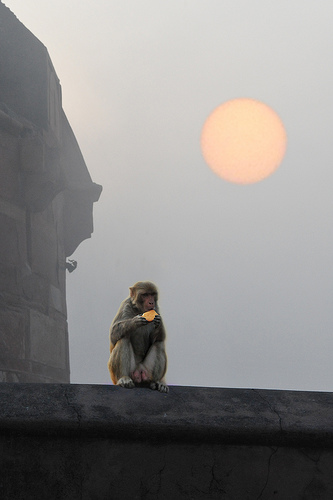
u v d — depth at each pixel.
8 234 81.56
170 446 22.67
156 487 22.30
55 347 89.06
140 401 23.34
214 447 22.84
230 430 22.62
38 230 89.06
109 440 22.50
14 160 84.19
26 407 22.31
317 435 22.89
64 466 22.17
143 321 24.58
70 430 22.14
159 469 22.45
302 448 23.14
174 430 22.45
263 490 22.62
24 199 85.00
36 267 86.94
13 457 22.05
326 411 23.83
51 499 21.88
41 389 23.20
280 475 22.80
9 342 77.38
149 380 24.86
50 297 89.88
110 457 22.38
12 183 83.56
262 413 23.38
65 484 22.03
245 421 22.91
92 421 22.12
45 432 22.09
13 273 81.12
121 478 22.25
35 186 85.31
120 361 24.98
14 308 80.00
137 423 22.30
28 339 81.44
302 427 22.92
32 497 21.81
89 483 22.11
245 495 22.53
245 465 22.78
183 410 23.11
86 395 23.28
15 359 77.81
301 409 23.81
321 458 23.09
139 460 22.47
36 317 84.38
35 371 81.81
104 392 23.61
